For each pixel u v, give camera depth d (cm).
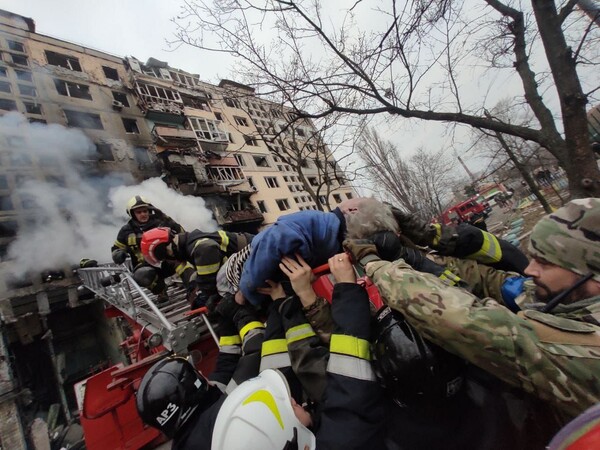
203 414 134
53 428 1048
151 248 270
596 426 53
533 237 104
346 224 147
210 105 2383
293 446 112
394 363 96
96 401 325
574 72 225
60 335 1312
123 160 1667
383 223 143
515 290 154
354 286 121
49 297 1199
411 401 100
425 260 157
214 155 2122
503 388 104
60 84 1652
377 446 97
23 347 1181
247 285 147
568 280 94
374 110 306
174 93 2141
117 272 444
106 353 1343
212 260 250
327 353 126
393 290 104
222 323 199
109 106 1802
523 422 99
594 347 79
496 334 84
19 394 962
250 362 160
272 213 2373
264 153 2634
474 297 96
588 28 226
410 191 1102
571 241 92
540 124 262
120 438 331
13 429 911
